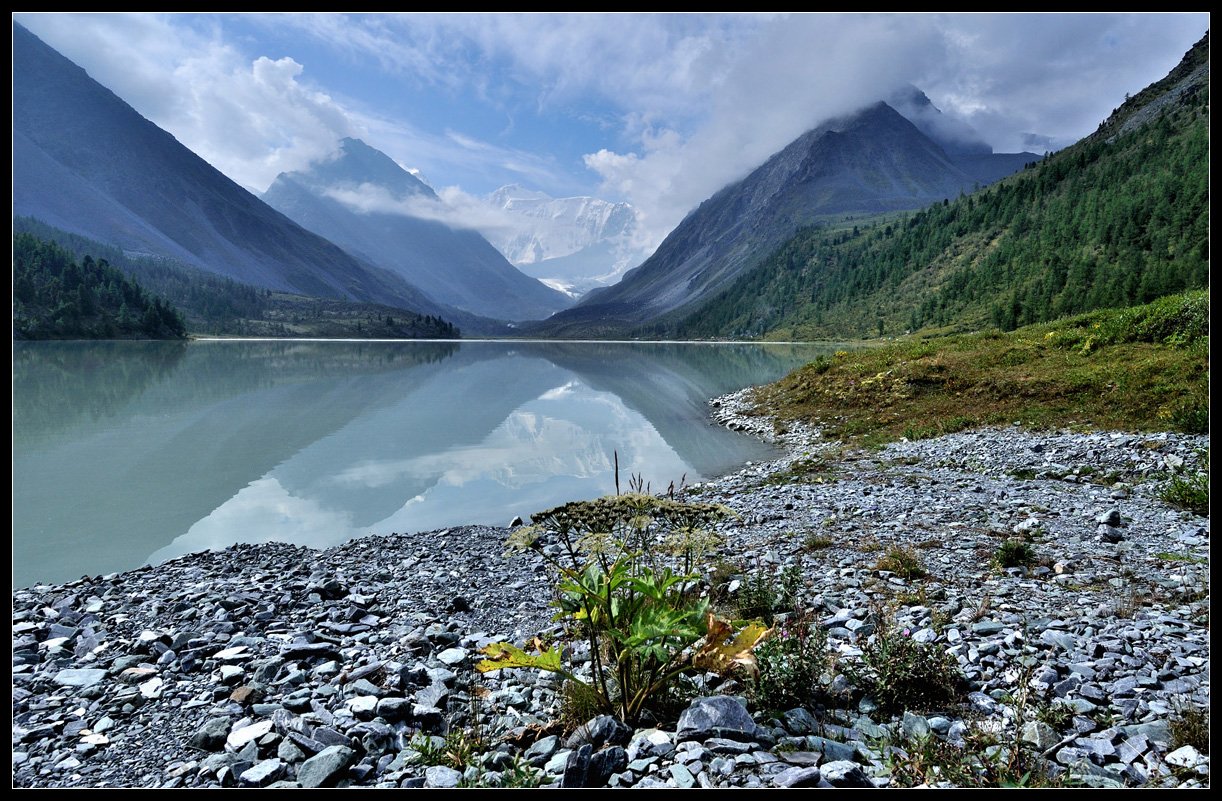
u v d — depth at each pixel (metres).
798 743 4.73
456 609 9.24
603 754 4.41
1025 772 4.33
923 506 13.62
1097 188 183.12
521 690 6.16
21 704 5.82
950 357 31.34
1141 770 4.41
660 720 5.24
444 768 4.55
